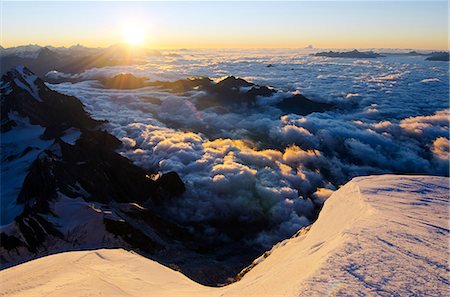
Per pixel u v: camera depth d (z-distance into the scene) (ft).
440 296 13.75
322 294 14.56
